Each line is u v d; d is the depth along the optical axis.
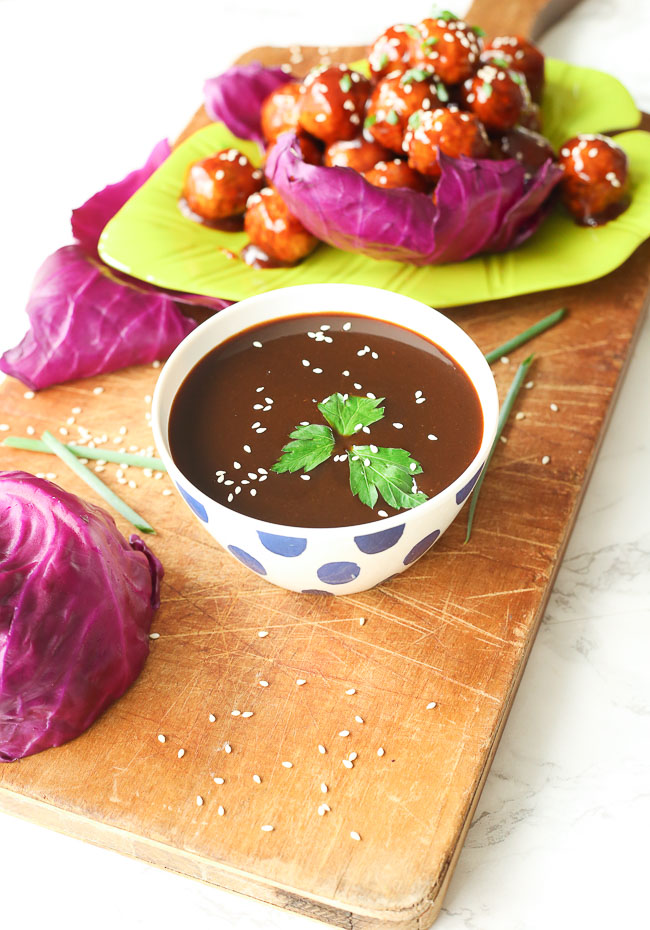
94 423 0.63
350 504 0.52
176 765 0.52
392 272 0.67
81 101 0.92
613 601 0.60
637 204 0.69
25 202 0.83
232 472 0.53
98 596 0.52
